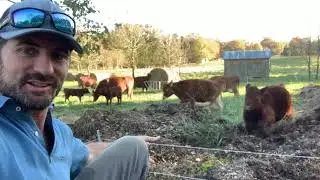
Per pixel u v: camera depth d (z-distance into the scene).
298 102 16.08
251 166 6.89
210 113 12.08
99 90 23.20
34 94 2.27
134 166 2.99
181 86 18.17
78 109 19.50
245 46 72.38
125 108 19.00
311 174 6.73
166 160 7.53
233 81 23.92
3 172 2.09
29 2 2.25
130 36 48.59
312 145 8.48
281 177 6.65
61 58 2.35
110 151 2.96
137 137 3.15
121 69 49.69
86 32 18.55
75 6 17.59
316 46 44.97
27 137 2.28
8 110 2.29
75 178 2.85
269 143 9.27
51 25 2.25
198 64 59.22
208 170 6.75
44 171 2.29
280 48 73.75
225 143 9.05
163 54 51.31
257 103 10.52
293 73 43.84
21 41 2.23
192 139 9.10
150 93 30.28
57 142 2.56
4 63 2.28
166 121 10.49
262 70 43.38
